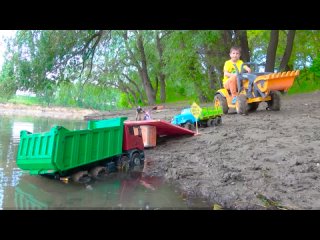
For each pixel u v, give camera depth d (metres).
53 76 20.31
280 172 6.75
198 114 10.95
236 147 8.83
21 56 18.91
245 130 10.60
